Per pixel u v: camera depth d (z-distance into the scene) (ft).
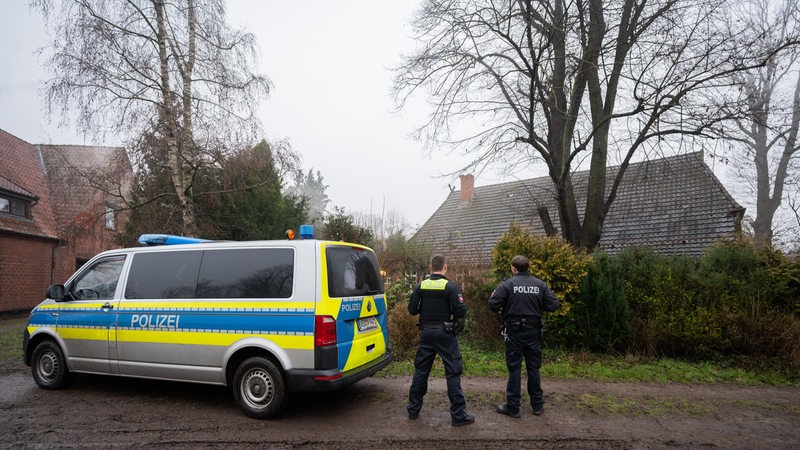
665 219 44.75
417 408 15.11
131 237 37.70
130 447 13.05
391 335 24.64
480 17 29.37
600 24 28.73
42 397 17.92
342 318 15.02
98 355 17.78
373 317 17.39
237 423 14.89
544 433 14.02
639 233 44.93
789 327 21.43
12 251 47.11
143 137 33.45
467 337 27.20
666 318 23.16
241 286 15.71
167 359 16.43
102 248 38.50
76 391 18.76
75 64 31.71
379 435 13.85
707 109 25.52
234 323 15.39
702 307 23.07
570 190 31.94
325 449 12.87
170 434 14.01
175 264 17.22
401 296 34.24
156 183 38.06
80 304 18.51
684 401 17.11
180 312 16.38
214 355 15.65
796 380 19.98
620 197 50.24
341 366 14.58
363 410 16.15
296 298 14.73
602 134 31.17
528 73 29.73
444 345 14.80
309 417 15.42
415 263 42.04
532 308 15.51
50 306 19.21
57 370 18.72
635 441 13.48
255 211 43.83
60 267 53.88
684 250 40.11
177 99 35.58
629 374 20.44
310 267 14.90
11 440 13.57
